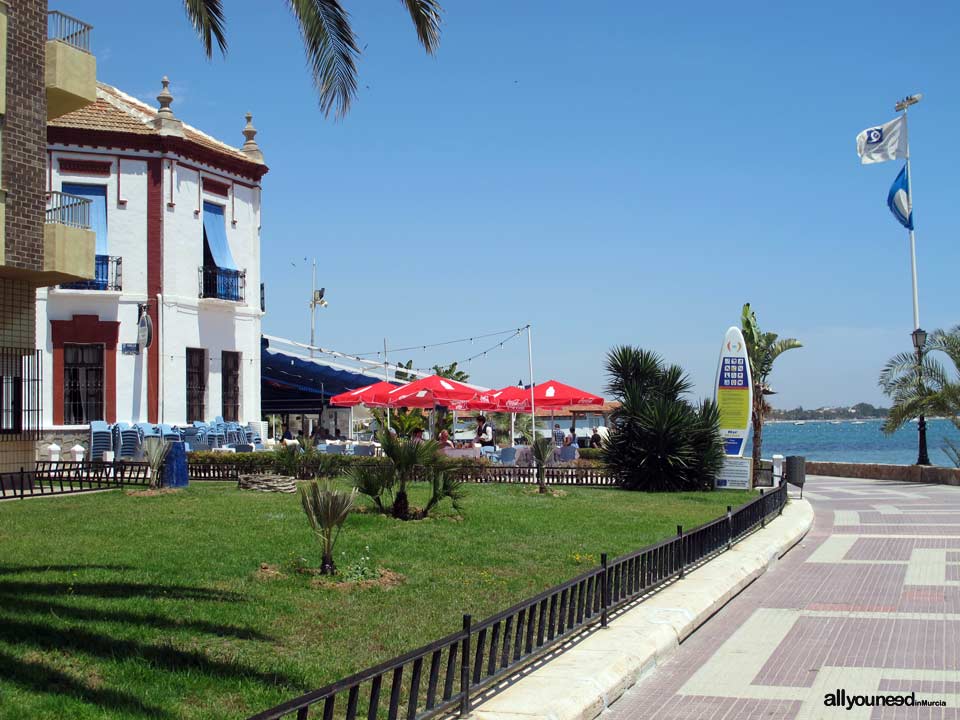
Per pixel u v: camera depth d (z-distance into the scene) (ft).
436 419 123.24
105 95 93.45
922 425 112.16
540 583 37.96
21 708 20.33
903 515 71.36
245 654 26.03
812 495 91.50
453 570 39.42
